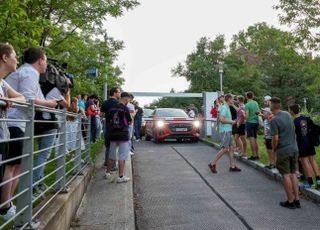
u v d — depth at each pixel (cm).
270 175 1039
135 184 962
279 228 628
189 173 1102
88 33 1617
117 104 912
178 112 2053
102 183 889
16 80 497
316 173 852
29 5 1173
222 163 1262
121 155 902
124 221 620
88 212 667
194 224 651
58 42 1398
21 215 410
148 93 2412
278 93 4444
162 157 1412
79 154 812
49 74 599
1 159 425
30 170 414
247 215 700
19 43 832
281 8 1816
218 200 806
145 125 2161
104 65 1845
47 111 499
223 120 1111
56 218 478
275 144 747
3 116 409
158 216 698
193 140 1994
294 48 1952
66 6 1309
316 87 2270
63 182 614
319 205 764
